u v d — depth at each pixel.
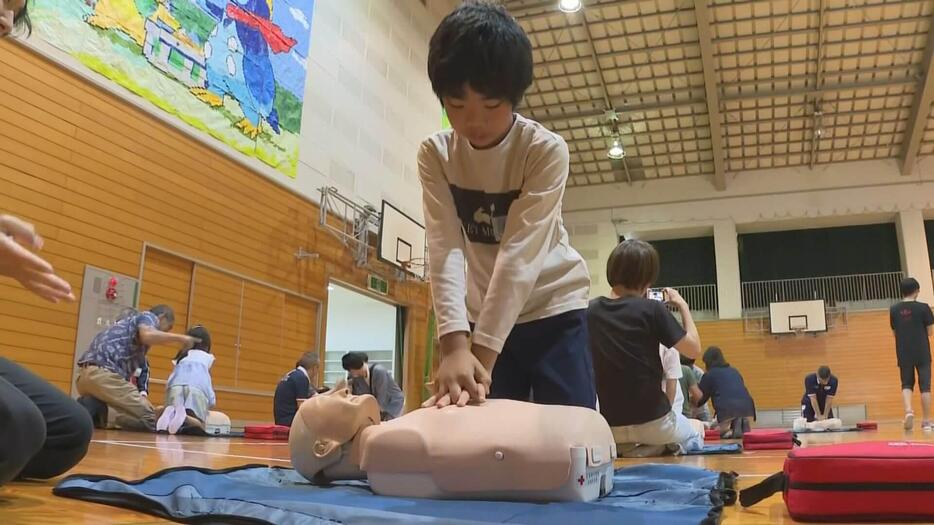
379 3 10.29
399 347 10.90
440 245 1.63
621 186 16.05
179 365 5.38
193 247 6.58
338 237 8.91
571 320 1.80
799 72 12.92
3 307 4.80
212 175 6.86
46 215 5.16
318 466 1.54
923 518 1.04
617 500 1.35
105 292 5.58
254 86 7.50
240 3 7.33
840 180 14.89
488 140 1.58
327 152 8.82
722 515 1.11
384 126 10.23
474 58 1.32
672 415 3.03
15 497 1.20
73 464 1.47
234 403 7.07
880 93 13.15
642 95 13.68
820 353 14.23
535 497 1.24
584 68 13.12
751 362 14.53
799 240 15.62
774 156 14.98
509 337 1.82
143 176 6.05
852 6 11.50
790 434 3.86
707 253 15.91
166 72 6.34
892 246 14.96
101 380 4.79
